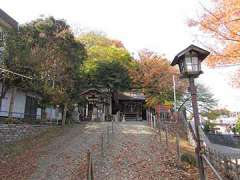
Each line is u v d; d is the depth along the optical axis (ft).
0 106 63.31
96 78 117.50
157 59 122.42
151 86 119.14
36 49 65.21
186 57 22.40
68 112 88.84
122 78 117.91
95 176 33.91
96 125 80.64
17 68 58.44
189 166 37.73
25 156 43.88
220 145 89.35
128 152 46.19
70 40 84.12
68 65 77.66
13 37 62.13
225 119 161.58
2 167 37.96
